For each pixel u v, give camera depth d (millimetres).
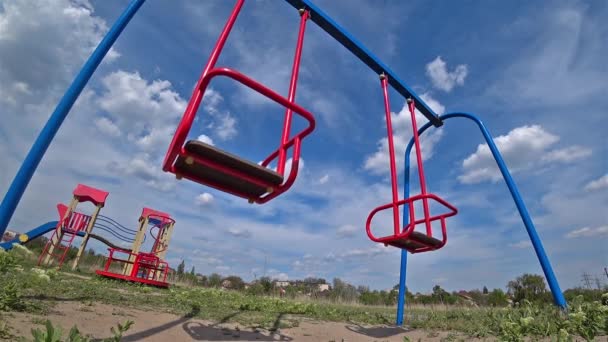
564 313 4070
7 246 10984
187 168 2320
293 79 3451
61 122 2520
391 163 4273
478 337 3814
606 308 3332
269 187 2447
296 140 2562
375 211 4336
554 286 4867
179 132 2021
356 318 5719
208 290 8164
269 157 3070
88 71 2664
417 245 4223
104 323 2730
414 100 6074
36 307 2744
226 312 4570
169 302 4887
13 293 2658
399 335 4184
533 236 5281
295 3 4723
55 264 11289
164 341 2541
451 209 3967
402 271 5750
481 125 6250
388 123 4586
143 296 5199
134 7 2967
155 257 10070
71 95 2564
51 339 1489
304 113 2393
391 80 5672
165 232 13320
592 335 3096
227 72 2148
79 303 3434
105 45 2773
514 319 3996
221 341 2865
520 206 5520
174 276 13133
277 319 4480
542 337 3328
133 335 2537
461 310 7766
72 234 11961
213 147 2045
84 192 12453
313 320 4875
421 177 4430
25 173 2336
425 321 5379
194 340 2748
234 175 2270
